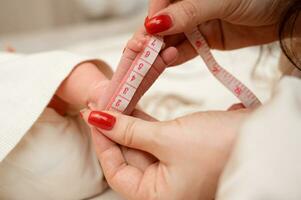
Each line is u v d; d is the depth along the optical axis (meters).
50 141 0.35
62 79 0.37
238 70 0.53
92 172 0.35
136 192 0.31
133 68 0.33
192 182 0.29
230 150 0.28
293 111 0.25
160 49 0.33
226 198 0.23
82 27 0.88
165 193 0.29
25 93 0.36
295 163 0.23
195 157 0.29
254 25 0.38
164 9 0.33
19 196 0.34
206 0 0.34
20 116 0.35
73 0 1.03
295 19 0.34
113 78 0.33
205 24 0.40
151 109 0.46
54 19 1.05
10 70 0.38
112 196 0.36
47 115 0.37
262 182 0.23
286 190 0.23
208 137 0.28
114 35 0.81
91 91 0.36
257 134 0.25
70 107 0.40
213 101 0.48
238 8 0.36
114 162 0.32
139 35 0.33
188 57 0.39
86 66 0.38
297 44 0.35
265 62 0.53
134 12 1.00
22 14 1.02
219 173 0.28
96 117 0.31
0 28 1.02
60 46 0.75
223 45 0.41
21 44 0.75
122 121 0.31
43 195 0.34
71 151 0.35
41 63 0.39
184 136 0.29
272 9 0.37
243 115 0.29
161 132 0.29
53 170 0.34
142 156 0.32
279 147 0.24
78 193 0.35
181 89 0.51
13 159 0.34
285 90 0.26
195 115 0.30
